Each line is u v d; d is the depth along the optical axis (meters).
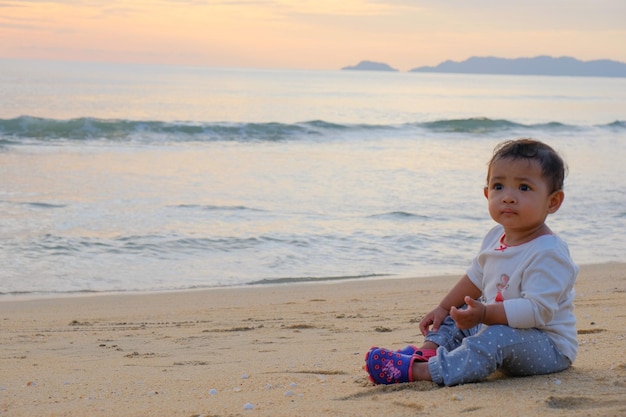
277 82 143.88
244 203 17.31
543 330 3.13
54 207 15.77
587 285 9.42
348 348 5.08
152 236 13.46
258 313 8.03
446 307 3.39
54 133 28.88
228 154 26.78
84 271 11.06
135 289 10.16
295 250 12.89
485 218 16.25
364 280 10.84
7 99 50.16
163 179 20.44
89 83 89.50
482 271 3.31
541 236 3.09
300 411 2.75
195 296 9.62
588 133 40.91
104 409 3.01
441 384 3.05
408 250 13.13
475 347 3.02
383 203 17.89
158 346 5.82
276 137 32.88
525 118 54.50
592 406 2.66
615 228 15.35
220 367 4.32
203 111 48.03
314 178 21.78
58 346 5.99
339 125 36.00
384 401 2.82
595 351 3.85
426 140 34.41
